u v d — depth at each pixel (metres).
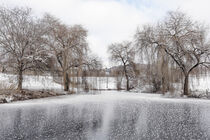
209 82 31.97
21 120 12.48
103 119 12.88
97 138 8.91
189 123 11.87
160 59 28.91
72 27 32.75
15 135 9.41
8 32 25.16
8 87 24.98
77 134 9.52
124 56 47.72
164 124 11.59
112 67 49.25
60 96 28.98
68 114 14.57
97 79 36.12
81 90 33.78
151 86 35.84
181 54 27.86
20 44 25.52
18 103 20.62
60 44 31.91
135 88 42.47
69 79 32.78
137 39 32.47
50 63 28.19
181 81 28.91
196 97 27.50
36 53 25.64
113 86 53.09
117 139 8.79
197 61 27.42
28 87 30.48
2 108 17.20
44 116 13.79
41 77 28.06
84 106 18.84
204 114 14.79
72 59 31.98
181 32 28.50
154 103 21.41
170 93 28.61
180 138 8.99
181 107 18.33
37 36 26.61
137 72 40.03
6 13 25.52
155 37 30.09
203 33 27.25
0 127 10.83
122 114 14.64
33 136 9.23
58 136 9.22
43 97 27.12
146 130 10.25
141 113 15.10
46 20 30.44
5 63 25.25
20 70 25.50
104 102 22.25
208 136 9.30
